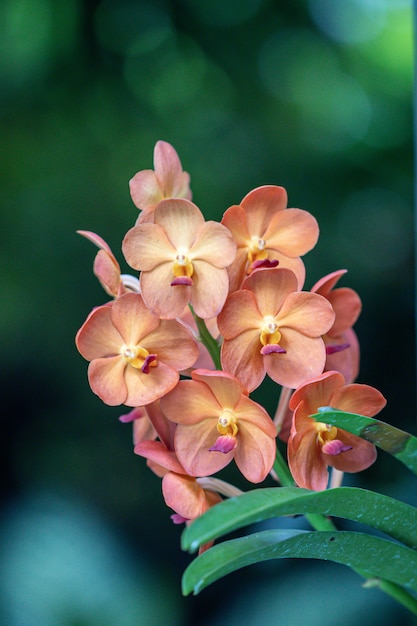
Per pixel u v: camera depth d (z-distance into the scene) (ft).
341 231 6.03
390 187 6.15
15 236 5.65
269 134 6.18
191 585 1.95
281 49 6.40
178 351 2.16
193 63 6.33
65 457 5.42
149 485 5.31
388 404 5.66
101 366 2.17
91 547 4.33
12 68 5.89
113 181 5.88
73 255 5.66
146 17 6.27
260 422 2.13
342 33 6.45
